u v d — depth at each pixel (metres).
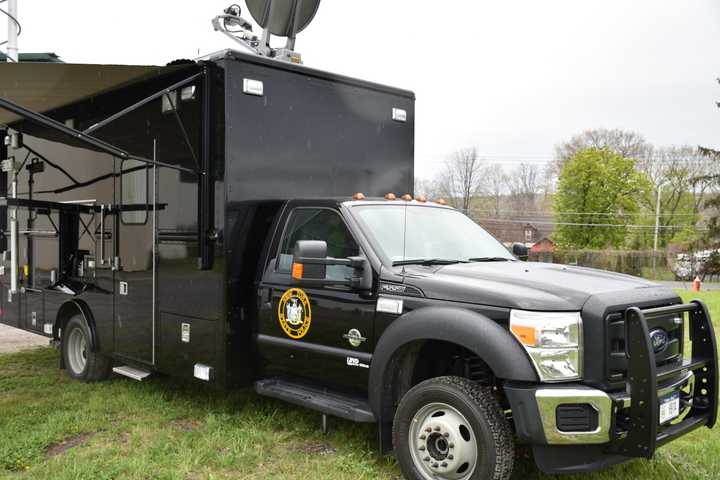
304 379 5.27
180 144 5.51
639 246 55.50
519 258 5.88
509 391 3.74
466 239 5.36
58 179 7.04
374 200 5.21
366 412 4.45
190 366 5.52
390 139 6.50
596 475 4.27
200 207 5.32
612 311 3.77
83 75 5.61
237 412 5.59
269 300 5.18
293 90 5.66
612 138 58.53
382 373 4.31
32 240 7.54
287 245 5.21
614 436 3.66
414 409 4.12
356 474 4.32
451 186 59.06
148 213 5.89
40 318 7.45
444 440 3.97
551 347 3.70
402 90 6.60
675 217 56.09
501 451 3.77
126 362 6.26
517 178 61.44
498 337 3.79
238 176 5.26
